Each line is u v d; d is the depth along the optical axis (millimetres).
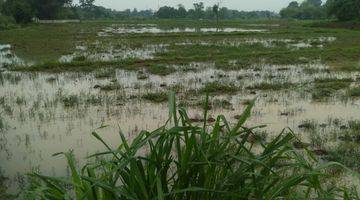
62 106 11148
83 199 2498
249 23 63219
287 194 2875
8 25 47844
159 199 2174
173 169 3676
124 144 2531
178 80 14820
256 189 2545
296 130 8992
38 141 8336
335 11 49500
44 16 69000
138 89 13250
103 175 2670
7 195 5613
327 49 23125
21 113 10453
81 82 14672
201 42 29812
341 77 15258
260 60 19750
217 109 10688
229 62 19078
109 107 10961
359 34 35969
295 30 41344
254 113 10375
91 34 37969
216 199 2486
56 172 6676
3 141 8367
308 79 14859
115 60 19078
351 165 6684
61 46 27812
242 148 2883
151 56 21812
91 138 8492
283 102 11555
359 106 11172
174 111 2459
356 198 3230
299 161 2717
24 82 14867
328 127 9195
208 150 2471
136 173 2348
